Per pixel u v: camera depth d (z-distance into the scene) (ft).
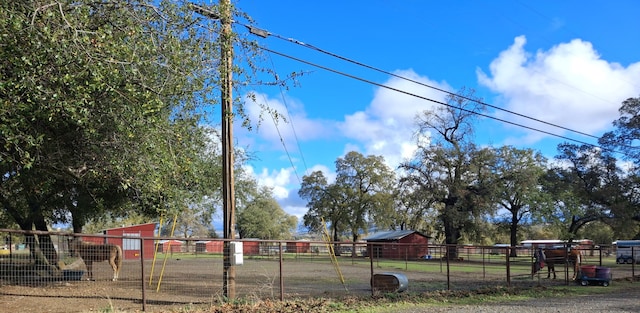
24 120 25.95
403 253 162.20
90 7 27.78
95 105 27.99
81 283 55.67
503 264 127.95
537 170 184.44
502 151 179.42
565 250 68.03
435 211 187.62
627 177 144.56
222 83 36.76
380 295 47.24
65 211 71.61
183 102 34.83
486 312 39.37
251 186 104.42
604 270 63.36
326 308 39.50
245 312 36.37
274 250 106.42
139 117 28.99
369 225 236.22
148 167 33.94
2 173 39.99
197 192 64.59
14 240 54.44
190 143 40.42
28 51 24.17
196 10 34.76
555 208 198.39
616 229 159.84
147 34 30.73
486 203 170.91
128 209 64.34
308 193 240.94
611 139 149.07
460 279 73.61
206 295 46.11
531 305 43.96
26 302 40.63
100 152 33.58
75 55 24.63
